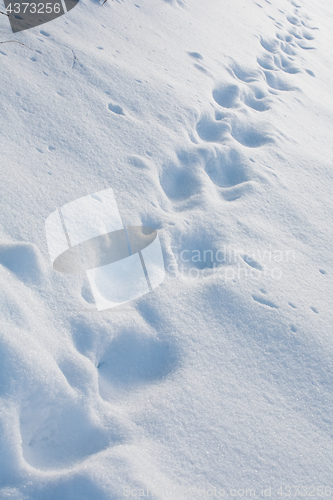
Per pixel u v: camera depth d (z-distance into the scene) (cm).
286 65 315
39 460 158
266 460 163
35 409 160
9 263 168
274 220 204
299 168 226
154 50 241
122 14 250
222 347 175
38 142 192
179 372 170
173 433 163
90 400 164
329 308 187
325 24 446
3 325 160
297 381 174
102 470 156
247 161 220
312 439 167
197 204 201
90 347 168
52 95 203
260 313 182
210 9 312
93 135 200
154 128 211
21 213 177
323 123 260
